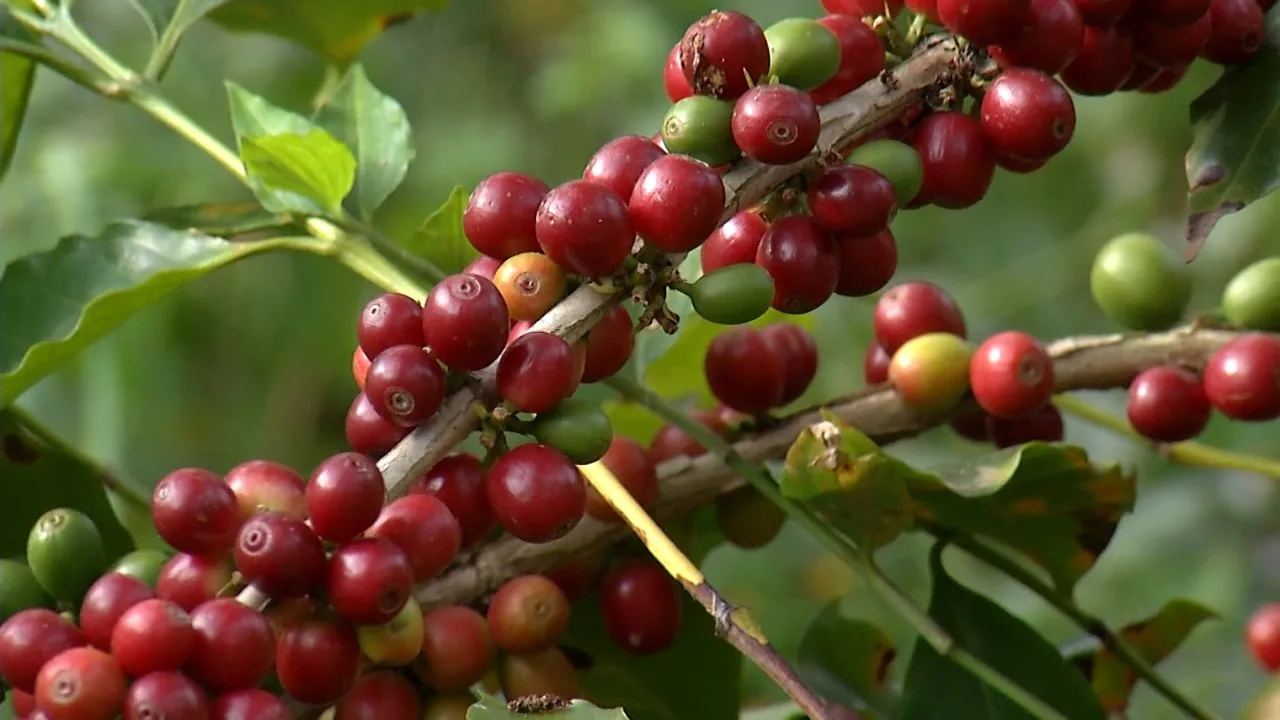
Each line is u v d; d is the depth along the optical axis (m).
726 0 2.68
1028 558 1.23
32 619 1.12
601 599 1.20
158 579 1.13
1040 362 1.20
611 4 2.74
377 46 2.87
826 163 1.14
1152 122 2.34
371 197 1.24
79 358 1.97
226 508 1.12
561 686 1.18
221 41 2.50
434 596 1.18
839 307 2.28
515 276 1.13
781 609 2.13
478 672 1.16
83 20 2.43
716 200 1.12
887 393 1.22
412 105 2.89
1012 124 1.14
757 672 1.44
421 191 2.74
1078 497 1.21
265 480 1.13
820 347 2.27
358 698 1.15
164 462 2.39
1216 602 1.99
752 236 1.15
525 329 1.13
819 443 1.18
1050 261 2.37
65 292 1.23
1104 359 1.22
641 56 2.65
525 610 1.17
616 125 2.79
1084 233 2.36
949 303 1.23
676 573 1.15
